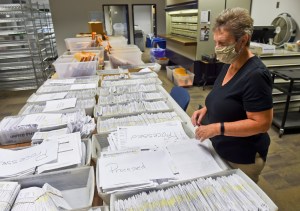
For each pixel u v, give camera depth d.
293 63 2.93
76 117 1.38
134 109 1.50
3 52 4.62
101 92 1.82
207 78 4.55
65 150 1.03
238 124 1.00
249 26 0.97
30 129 1.25
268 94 0.97
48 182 0.90
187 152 1.00
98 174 0.85
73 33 8.16
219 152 1.20
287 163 2.25
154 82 2.08
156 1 8.30
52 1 7.70
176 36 6.14
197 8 4.27
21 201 0.77
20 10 4.35
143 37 8.98
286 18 3.30
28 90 4.88
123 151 0.99
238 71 1.07
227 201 0.71
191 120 1.32
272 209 0.69
